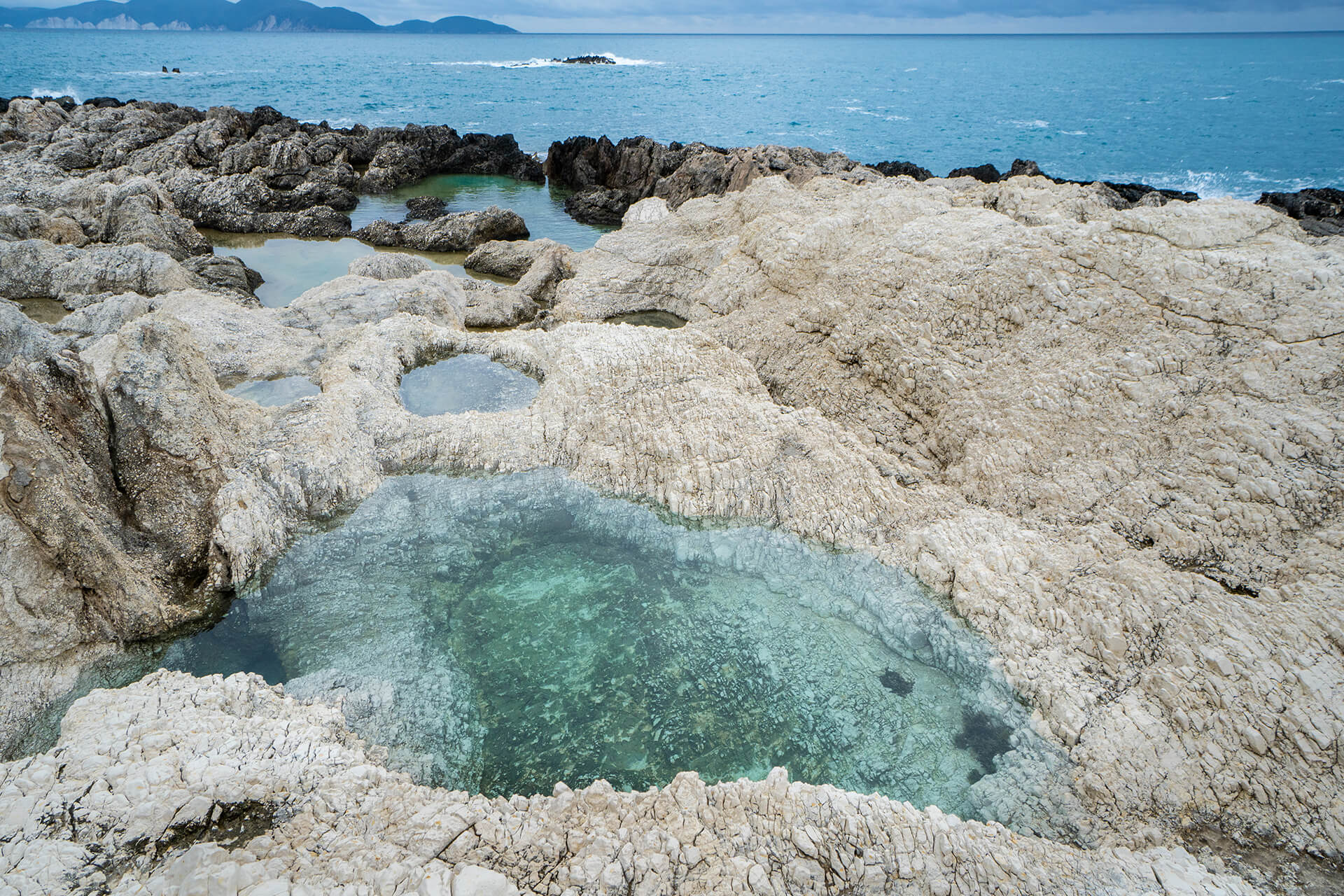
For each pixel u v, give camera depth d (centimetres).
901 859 671
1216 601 869
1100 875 665
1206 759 752
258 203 3291
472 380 1550
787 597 1062
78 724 752
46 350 1346
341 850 648
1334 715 743
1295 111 7106
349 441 1255
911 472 1235
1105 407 1113
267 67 12181
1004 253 1313
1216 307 1101
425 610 1016
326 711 831
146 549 1029
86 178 3256
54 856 606
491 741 836
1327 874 666
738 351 1575
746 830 690
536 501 1238
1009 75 12100
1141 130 6222
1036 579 974
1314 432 956
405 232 2939
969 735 846
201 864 611
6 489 862
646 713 879
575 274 2348
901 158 5300
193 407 1132
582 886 631
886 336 1355
